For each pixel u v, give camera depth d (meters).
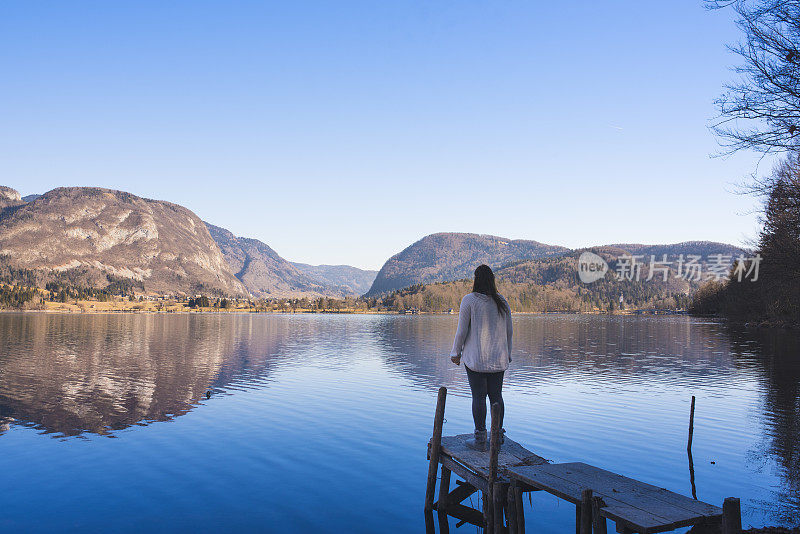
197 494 9.59
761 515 8.49
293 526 8.23
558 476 6.71
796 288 47.22
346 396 20.34
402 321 155.75
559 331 85.88
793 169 13.27
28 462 11.46
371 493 9.73
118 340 54.59
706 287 142.25
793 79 9.63
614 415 16.72
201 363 32.62
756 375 27.16
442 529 8.20
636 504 5.67
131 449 12.53
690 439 12.56
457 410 17.61
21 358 34.50
